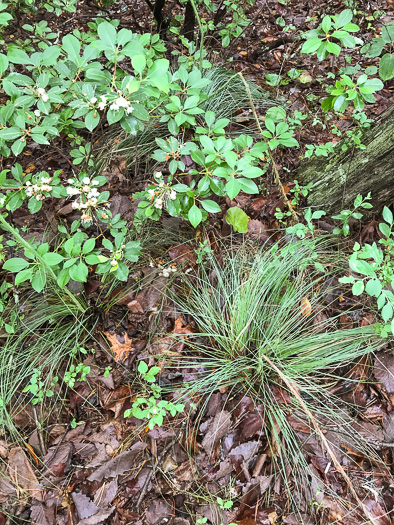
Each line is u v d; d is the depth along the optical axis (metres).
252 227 1.18
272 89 1.60
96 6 1.51
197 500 0.84
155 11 1.53
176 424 0.91
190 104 0.81
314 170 1.25
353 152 1.13
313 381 0.95
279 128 0.96
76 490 0.85
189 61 1.30
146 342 1.02
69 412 0.94
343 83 0.85
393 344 0.97
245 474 0.85
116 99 0.73
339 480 0.84
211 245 1.16
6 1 1.13
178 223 1.19
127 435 0.91
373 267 0.79
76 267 0.78
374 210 1.16
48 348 1.01
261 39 1.90
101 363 1.00
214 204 0.84
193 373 0.94
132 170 1.34
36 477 0.86
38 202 0.84
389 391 0.91
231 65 1.73
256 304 0.96
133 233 1.13
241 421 0.90
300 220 1.19
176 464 0.87
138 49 0.72
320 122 1.39
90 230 1.20
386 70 0.82
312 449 0.87
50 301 1.07
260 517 0.81
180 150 0.85
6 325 0.98
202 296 1.05
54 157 1.44
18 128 0.76
